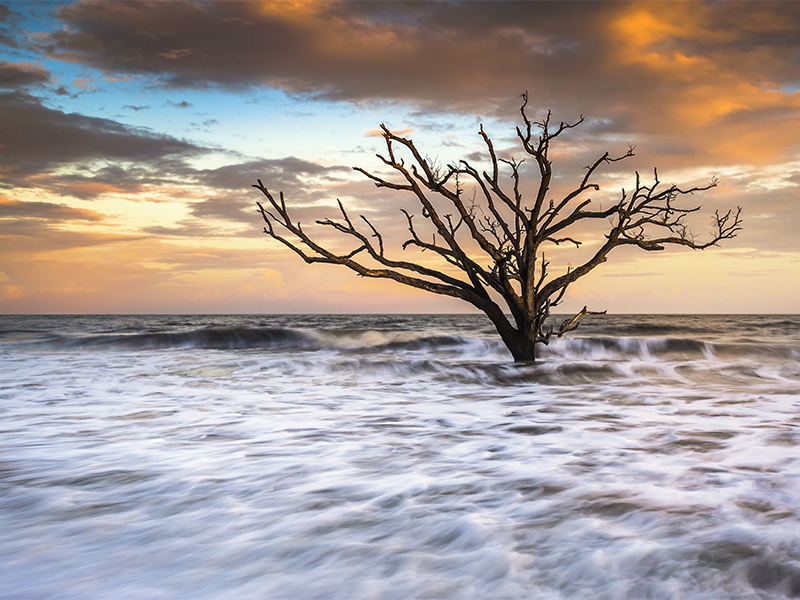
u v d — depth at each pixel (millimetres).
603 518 3557
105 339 24250
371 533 3410
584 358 20141
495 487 4379
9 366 15961
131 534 3430
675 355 21078
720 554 2924
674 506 3779
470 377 12812
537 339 13742
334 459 5422
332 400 9828
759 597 2498
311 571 2891
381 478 4703
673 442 6164
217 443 6199
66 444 6117
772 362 18750
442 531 3408
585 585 2652
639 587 2611
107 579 2814
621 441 6250
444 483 4520
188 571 2906
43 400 9641
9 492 4297
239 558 3064
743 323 57344
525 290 13164
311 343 25219
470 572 2836
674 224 13586
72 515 3785
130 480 4641
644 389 11375
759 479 4531
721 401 9578
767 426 7160
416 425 7387
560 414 8297
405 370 14164
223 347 24469
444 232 12883
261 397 10141
